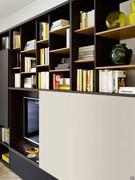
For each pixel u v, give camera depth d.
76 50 2.61
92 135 2.22
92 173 2.22
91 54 2.48
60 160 2.61
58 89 2.81
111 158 2.05
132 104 1.88
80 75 2.55
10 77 3.78
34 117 3.56
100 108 2.15
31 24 3.47
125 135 1.93
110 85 2.25
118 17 2.27
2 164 3.94
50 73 2.97
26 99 3.76
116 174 2.01
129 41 2.44
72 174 2.45
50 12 2.92
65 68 2.76
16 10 4.42
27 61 3.51
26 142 3.80
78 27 2.62
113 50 2.29
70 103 2.48
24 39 3.58
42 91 2.91
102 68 2.28
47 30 3.04
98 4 2.37
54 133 2.70
